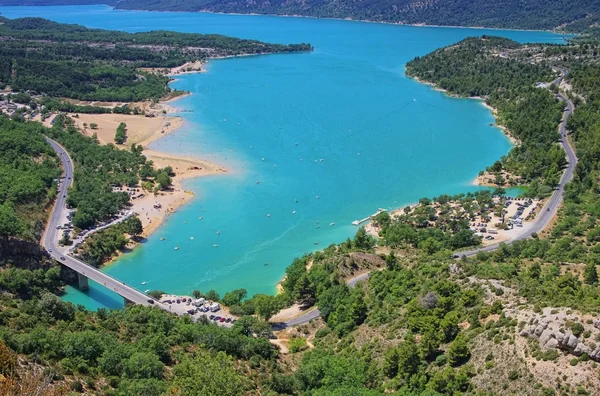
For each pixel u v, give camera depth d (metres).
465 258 186.12
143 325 149.12
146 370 118.12
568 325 106.25
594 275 158.38
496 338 115.06
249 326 160.00
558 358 103.38
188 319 161.50
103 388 110.38
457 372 112.75
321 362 127.31
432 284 154.25
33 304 149.38
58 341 121.25
